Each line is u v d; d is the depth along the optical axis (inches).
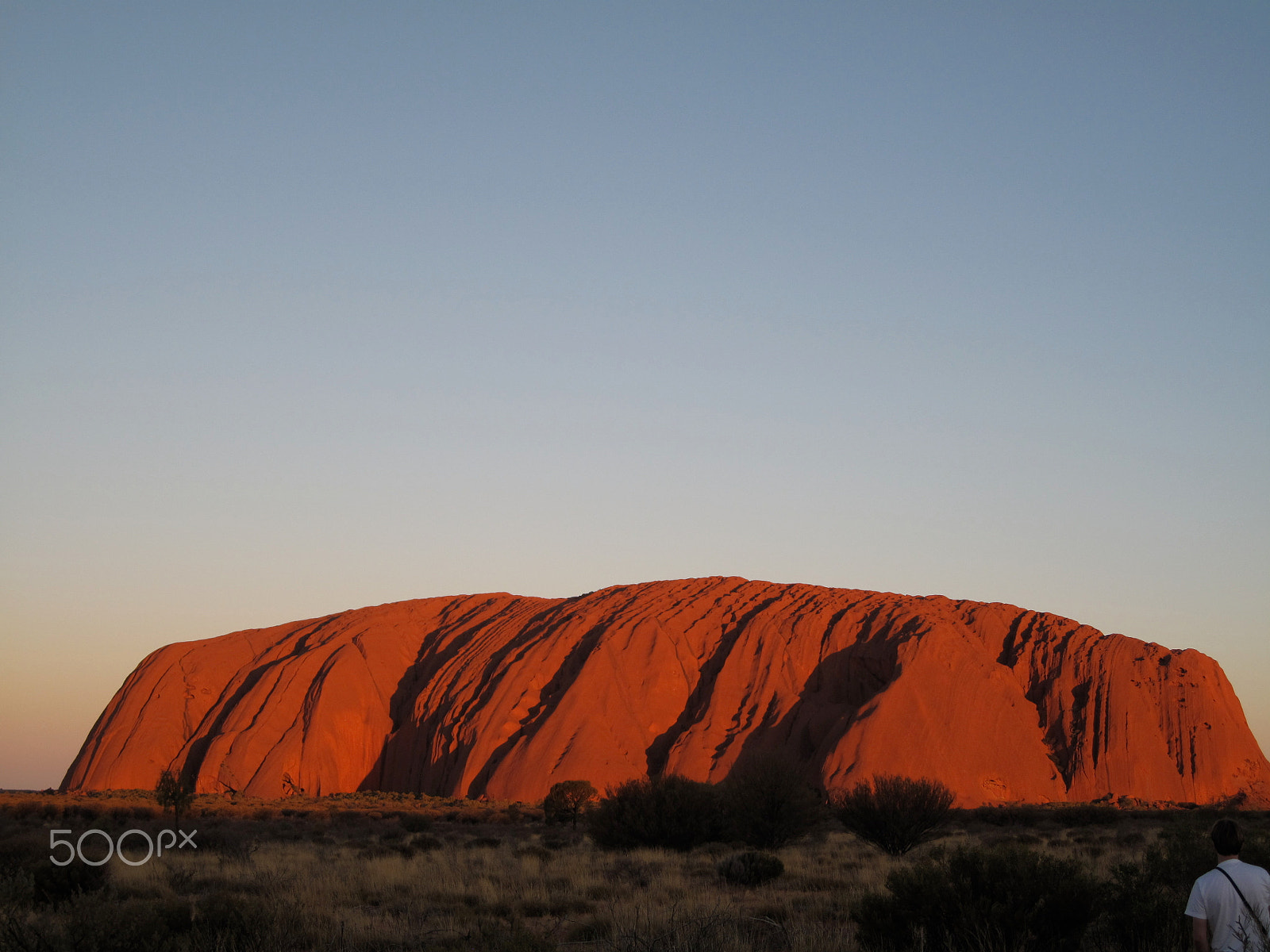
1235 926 297.3
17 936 384.8
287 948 463.8
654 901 675.4
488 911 652.1
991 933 419.5
